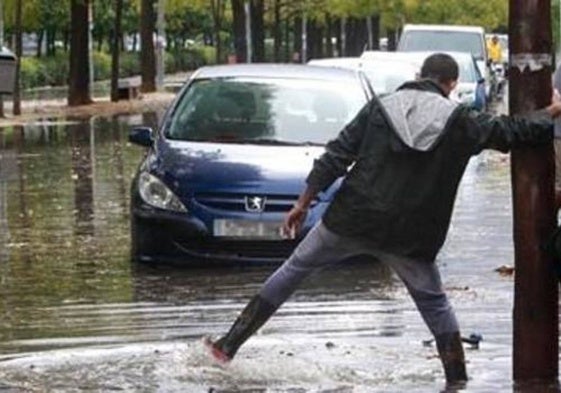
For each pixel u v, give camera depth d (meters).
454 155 9.89
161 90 70.75
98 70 87.06
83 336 12.62
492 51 64.88
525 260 9.81
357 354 11.46
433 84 10.04
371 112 9.98
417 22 91.62
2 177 28.03
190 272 16.12
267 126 17.14
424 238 10.05
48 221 21.11
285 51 97.25
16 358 11.57
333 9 85.62
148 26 68.44
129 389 10.30
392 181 9.94
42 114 50.72
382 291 14.85
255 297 10.77
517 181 9.73
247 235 15.98
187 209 16.12
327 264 10.45
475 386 10.14
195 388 10.30
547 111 9.59
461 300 14.22
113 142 37.66
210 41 115.69
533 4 9.51
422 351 11.57
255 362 11.10
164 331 12.80
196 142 16.91
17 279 15.98
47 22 80.44
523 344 9.92
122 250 18.05
